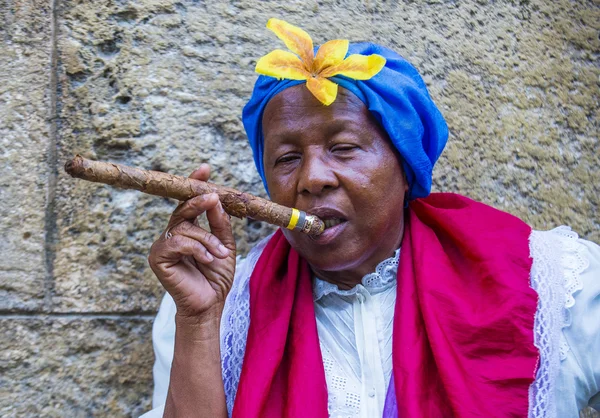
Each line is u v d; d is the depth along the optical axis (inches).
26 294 51.4
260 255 50.2
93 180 35.7
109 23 57.9
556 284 42.0
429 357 40.5
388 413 39.4
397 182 43.1
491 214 46.6
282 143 42.5
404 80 44.2
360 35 64.5
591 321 42.1
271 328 43.7
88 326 52.7
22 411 50.1
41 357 51.2
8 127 53.4
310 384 40.8
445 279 42.6
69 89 55.7
